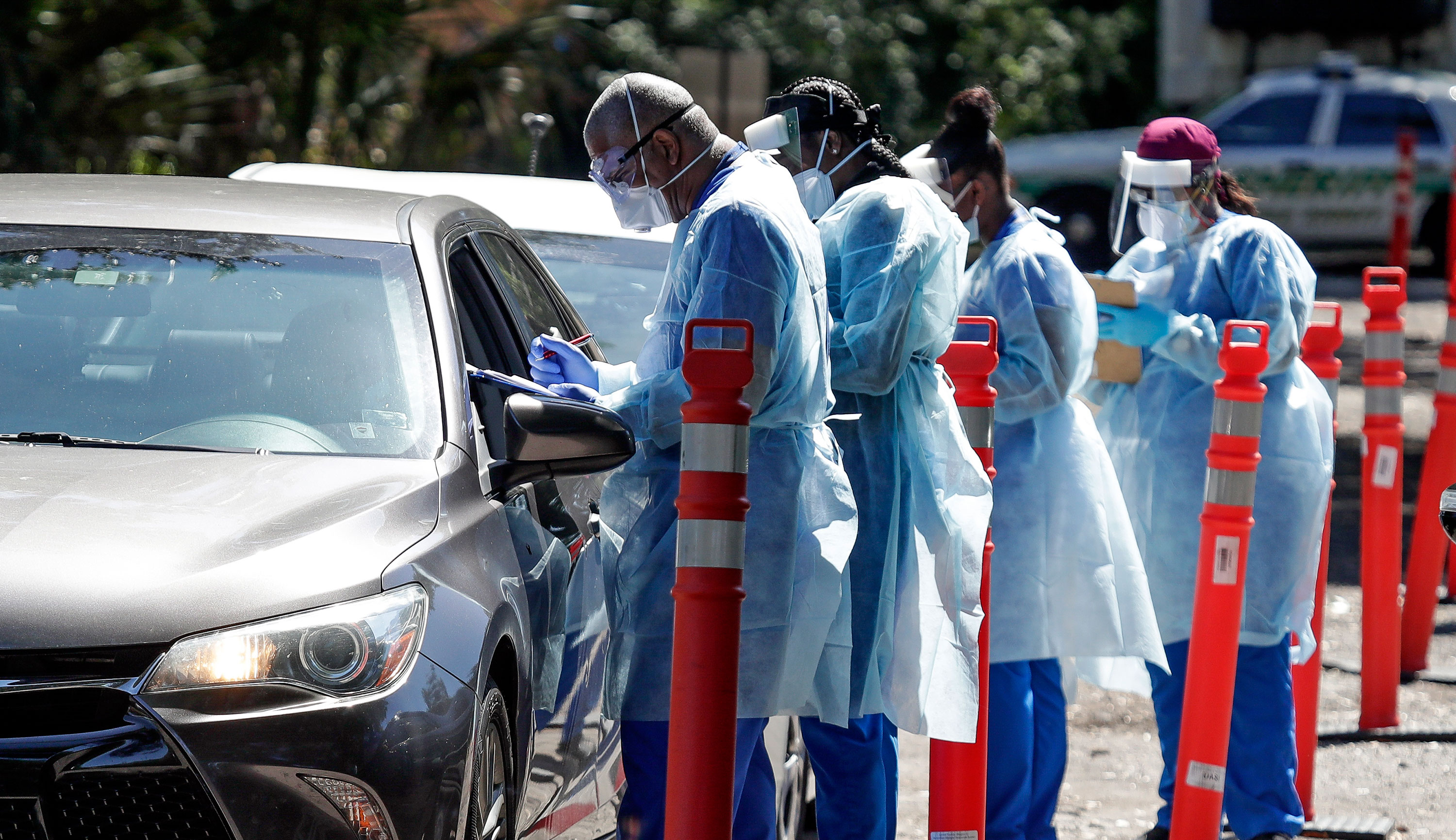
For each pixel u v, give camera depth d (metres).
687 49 49.09
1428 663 25.36
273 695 9.95
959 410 14.30
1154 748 22.19
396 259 13.63
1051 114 107.00
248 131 52.28
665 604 12.58
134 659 9.81
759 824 13.73
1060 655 15.94
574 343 14.35
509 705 11.87
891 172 14.59
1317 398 17.47
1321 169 69.75
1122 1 117.44
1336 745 21.75
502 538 12.20
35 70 46.53
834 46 91.75
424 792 10.21
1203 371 16.55
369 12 51.03
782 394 12.56
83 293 13.21
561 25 57.72
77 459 11.69
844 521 12.95
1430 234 70.38
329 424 12.39
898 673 13.68
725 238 12.29
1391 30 81.94
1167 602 17.00
